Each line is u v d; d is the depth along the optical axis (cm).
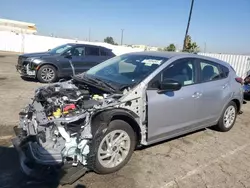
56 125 294
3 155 359
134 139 357
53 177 307
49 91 372
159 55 434
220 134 517
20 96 702
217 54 1614
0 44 2545
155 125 377
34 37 2609
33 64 941
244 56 1505
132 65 419
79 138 301
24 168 306
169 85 360
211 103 467
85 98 348
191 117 434
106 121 313
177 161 383
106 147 327
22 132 336
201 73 455
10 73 1123
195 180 335
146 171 347
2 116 521
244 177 353
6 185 292
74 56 1016
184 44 2067
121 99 335
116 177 327
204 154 416
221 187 324
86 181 313
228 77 514
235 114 546
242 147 458
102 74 429
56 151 291
